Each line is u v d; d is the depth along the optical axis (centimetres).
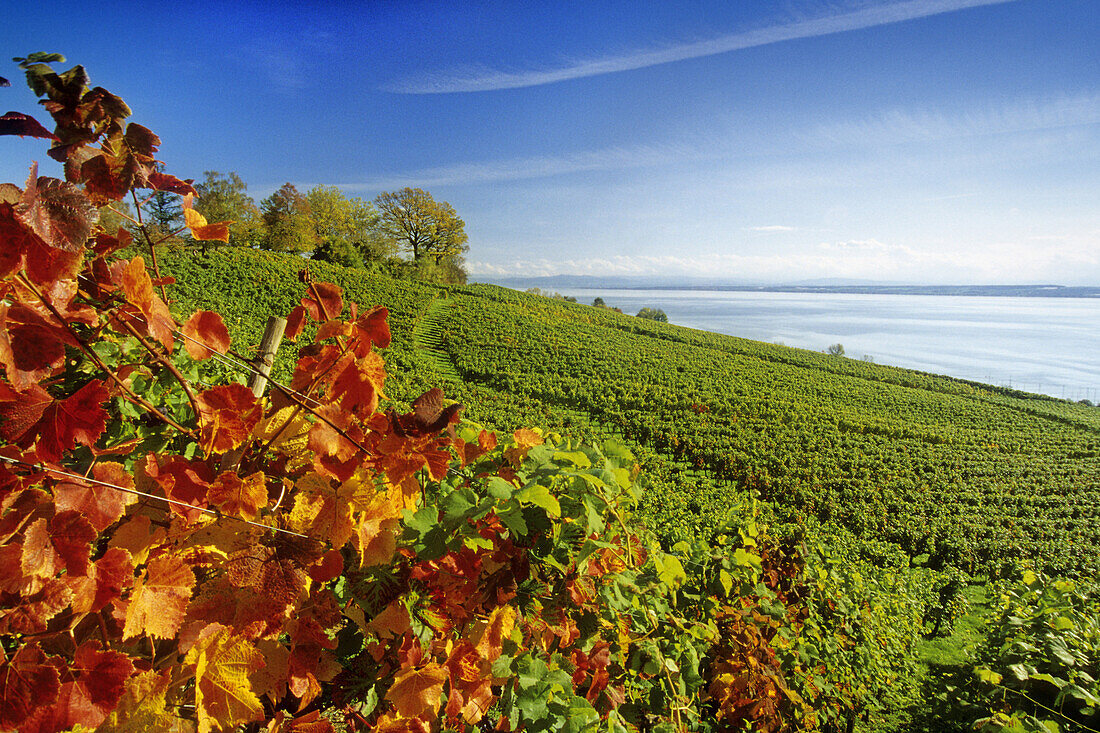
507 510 145
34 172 78
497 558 157
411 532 137
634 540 239
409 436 126
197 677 97
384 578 136
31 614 81
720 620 305
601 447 212
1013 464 3014
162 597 96
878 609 676
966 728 429
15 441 85
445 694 138
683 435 2769
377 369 131
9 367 81
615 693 192
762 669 304
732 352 6216
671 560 222
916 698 598
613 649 205
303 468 137
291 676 117
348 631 140
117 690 85
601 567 197
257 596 104
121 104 94
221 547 106
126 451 132
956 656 810
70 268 83
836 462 2631
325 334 131
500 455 199
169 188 114
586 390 3456
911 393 4966
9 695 77
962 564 1800
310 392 129
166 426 162
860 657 529
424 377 2944
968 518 2153
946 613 1077
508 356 4084
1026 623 412
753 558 308
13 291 90
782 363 5975
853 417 3738
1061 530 2136
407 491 134
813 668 427
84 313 102
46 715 78
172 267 3678
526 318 5819
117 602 93
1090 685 322
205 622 100
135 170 98
